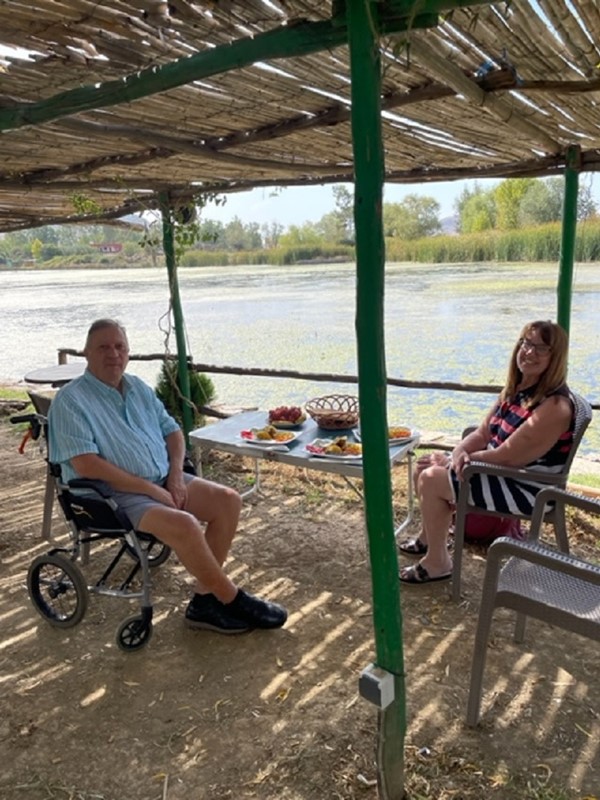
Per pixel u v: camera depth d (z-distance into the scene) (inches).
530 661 92.9
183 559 98.1
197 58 64.8
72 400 100.7
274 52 60.8
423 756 75.8
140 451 104.2
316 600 112.2
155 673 94.1
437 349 337.1
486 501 105.3
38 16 57.9
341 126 105.6
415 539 126.0
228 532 107.8
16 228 228.5
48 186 141.6
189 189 170.4
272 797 71.4
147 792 73.1
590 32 69.5
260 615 102.6
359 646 98.6
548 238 854.5
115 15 58.8
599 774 72.4
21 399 277.7
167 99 89.0
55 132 101.2
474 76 81.5
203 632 103.3
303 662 95.3
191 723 83.6
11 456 200.2
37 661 98.0
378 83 56.0
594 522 135.7
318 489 163.9
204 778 74.6
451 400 257.4
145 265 1510.8
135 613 109.9
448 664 93.0
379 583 65.3
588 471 173.9
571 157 131.5
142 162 124.3
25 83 75.7
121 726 83.6
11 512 155.5
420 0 52.8
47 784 74.6
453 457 112.0
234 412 224.4
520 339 107.6
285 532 139.7
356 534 138.1
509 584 78.1
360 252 59.2
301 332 420.5
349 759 76.2
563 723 80.6
